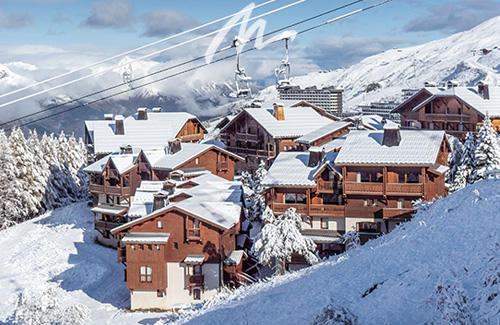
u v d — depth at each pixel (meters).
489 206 30.58
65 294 56.84
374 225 52.22
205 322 34.03
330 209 52.94
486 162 57.81
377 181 52.34
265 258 45.56
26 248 74.19
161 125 89.38
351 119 94.50
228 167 75.69
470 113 85.06
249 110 92.56
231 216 51.91
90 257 66.94
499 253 24.64
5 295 59.47
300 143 82.25
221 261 49.75
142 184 61.84
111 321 48.06
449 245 28.59
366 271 30.95
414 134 54.50
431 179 51.28
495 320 18.64
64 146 109.06
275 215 54.56
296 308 30.06
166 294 50.16
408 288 25.69
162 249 49.56
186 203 51.72
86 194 104.25
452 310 19.36
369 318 24.39
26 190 91.00
